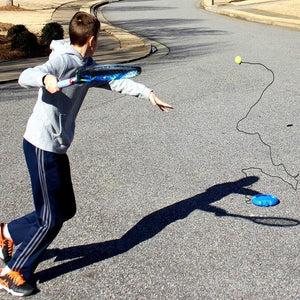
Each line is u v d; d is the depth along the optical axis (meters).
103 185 5.57
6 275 3.68
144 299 3.66
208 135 7.23
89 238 4.49
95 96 9.54
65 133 3.59
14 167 6.16
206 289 3.76
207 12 28.66
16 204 5.16
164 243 4.39
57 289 3.79
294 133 7.32
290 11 26.78
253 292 3.73
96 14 28.08
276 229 4.61
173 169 6.00
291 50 14.96
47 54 14.79
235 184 5.59
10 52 14.46
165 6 32.88
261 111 8.43
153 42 17.12
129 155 6.47
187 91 9.87
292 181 5.68
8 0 29.23
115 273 3.97
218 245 4.35
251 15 25.47
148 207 5.05
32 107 8.95
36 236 3.64
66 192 3.68
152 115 8.25
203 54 14.40
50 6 31.77
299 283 3.83
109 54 14.55
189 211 4.96
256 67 12.19
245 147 6.74
